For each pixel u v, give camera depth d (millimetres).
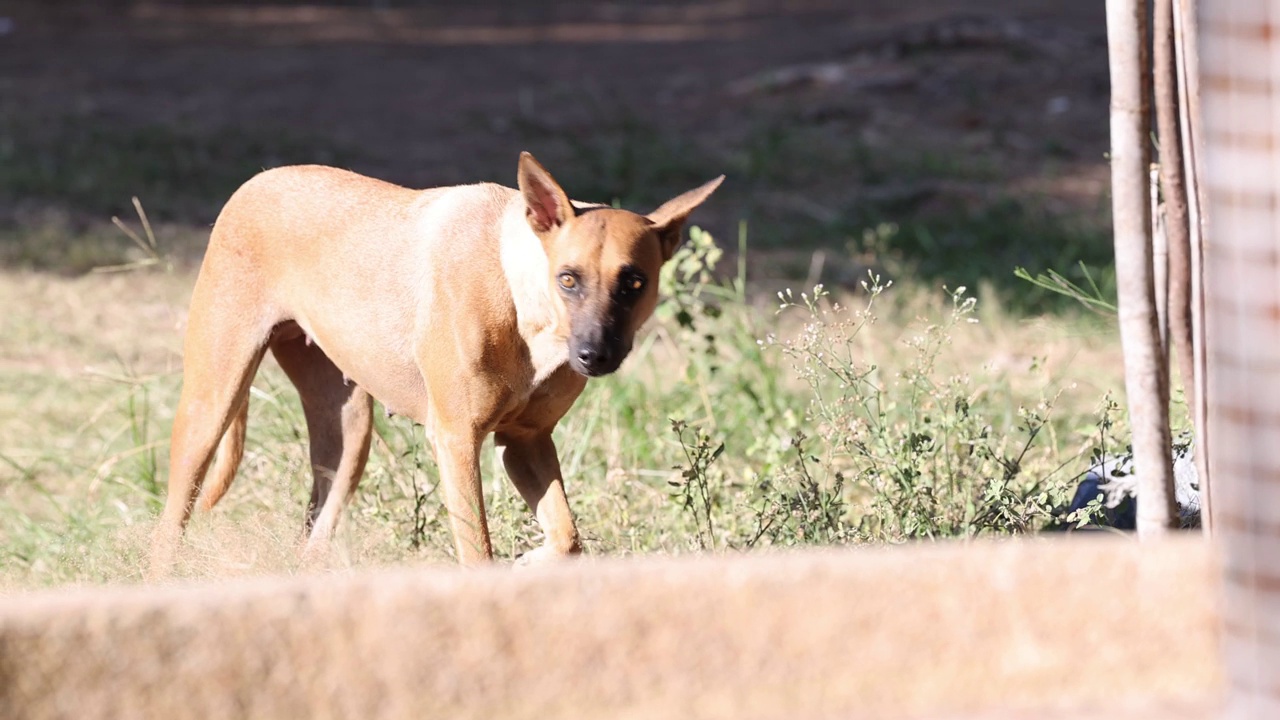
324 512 10438
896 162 27297
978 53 34625
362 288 9492
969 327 18156
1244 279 4863
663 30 46750
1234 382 4914
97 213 23875
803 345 10516
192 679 5094
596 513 10891
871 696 5305
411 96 34781
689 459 10102
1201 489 7000
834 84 33219
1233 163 4879
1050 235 22672
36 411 14734
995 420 13289
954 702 5312
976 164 27219
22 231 22297
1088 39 35656
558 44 43844
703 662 5285
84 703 5039
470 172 27281
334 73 37781
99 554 10148
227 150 28391
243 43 42969
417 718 5191
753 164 27203
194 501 10219
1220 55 4906
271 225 9914
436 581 5234
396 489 11070
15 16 46188
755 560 5391
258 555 9789
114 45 41656
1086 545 5426
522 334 9070
